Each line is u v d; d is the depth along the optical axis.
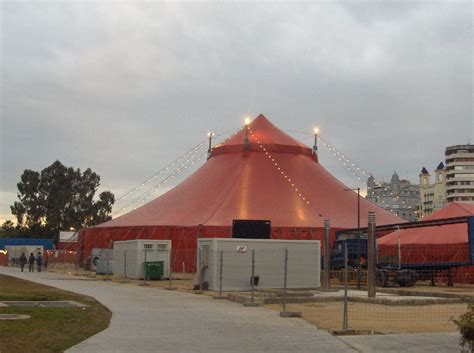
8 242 82.44
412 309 21.64
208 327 14.85
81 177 110.44
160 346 11.88
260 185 53.56
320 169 59.25
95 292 26.16
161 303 21.52
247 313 18.55
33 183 107.50
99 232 53.41
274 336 13.42
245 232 32.84
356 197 56.75
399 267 38.06
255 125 62.41
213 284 29.62
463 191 134.38
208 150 61.41
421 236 43.62
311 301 24.02
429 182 154.62
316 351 11.55
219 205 50.88
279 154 58.28
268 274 30.92
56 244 104.62
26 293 23.89
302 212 50.44
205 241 30.58
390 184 153.00
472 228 37.50
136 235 49.59
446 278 38.75
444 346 12.14
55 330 13.49
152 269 39.25
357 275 35.09
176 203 53.41
